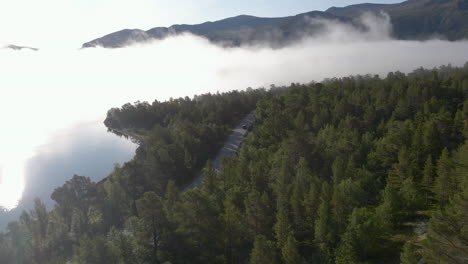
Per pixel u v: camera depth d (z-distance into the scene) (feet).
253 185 234.99
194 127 458.50
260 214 188.14
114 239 187.73
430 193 195.42
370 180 205.46
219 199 226.79
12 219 395.14
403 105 329.72
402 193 182.19
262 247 151.23
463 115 253.44
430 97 341.21
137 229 184.24
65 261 228.63
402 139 236.63
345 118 341.62
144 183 324.39
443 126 243.81
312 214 183.62
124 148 622.13
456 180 167.02
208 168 273.13
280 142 324.60
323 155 258.16
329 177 241.55
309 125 357.41
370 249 147.02
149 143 433.48
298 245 178.09
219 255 174.19
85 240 183.42
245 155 310.65
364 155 247.29
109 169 526.16
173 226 183.01
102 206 283.59
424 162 220.84
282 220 167.94
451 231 98.84
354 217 153.38
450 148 232.94
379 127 302.04
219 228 174.19
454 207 109.40
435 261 100.89
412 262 114.93
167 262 166.91
